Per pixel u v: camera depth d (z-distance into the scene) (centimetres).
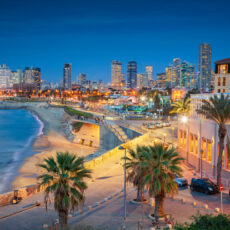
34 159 7256
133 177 2802
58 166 2242
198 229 1608
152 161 2308
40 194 3428
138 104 18712
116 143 8062
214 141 3884
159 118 11625
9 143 9556
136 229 2267
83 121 10181
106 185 3766
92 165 4759
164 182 2292
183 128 5150
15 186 5031
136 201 2997
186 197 3077
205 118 4416
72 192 2159
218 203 2883
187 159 4816
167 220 2317
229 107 3212
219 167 3300
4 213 2816
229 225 1577
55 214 2784
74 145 9712
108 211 2758
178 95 17375
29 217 2702
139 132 7469
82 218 2611
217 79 7012
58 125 14662
